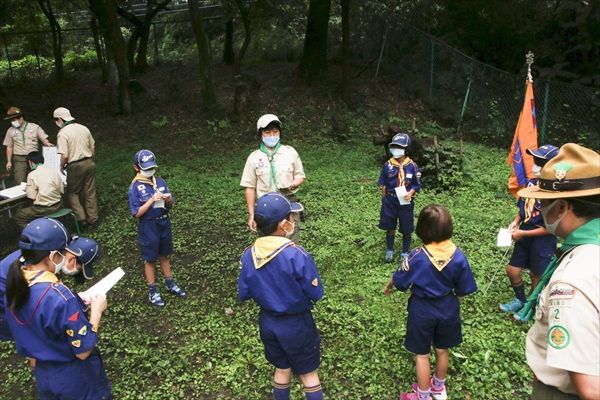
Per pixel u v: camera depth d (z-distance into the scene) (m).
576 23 13.21
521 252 4.78
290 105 15.79
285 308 3.33
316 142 13.77
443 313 3.64
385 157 11.52
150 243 5.44
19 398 4.24
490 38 16.62
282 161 5.23
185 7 24.34
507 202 8.64
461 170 9.73
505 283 5.68
